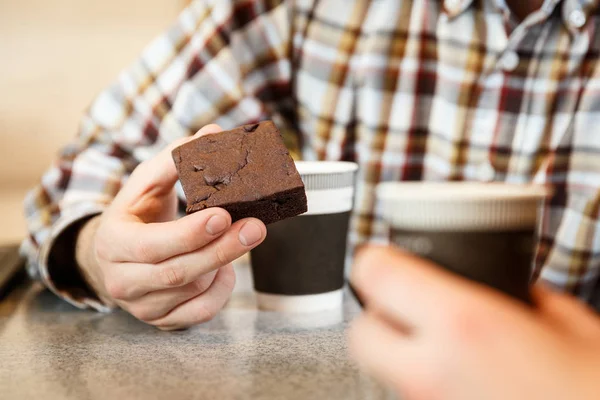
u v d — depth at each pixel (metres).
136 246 0.48
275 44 0.79
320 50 0.79
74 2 1.55
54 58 1.58
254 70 0.80
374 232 0.80
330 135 0.81
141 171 0.53
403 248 0.36
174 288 0.50
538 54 0.74
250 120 0.78
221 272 0.51
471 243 0.35
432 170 0.78
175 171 0.52
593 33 0.73
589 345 0.30
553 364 0.28
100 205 0.64
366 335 0.33
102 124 0.75
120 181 0.72
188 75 0.77
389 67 0.78
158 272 0.49
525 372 0.28
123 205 0.53
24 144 1.61
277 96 0.82
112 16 1.57
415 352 0.30
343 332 0.50
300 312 0.55
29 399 0.40
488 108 0.76
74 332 0.52
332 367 0.44
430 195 0.35
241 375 0.43
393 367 0.31
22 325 0.54
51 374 0.44
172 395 0.40
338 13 0.78
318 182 0.54
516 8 0.75
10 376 0.44
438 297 0.31
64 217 0.60
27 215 0.69
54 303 0.61
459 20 0.75
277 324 0.53
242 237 0.47
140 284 0.50
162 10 1.58
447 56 0.76
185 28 0.78
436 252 0.36
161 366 0.45
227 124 0.78
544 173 0.75
